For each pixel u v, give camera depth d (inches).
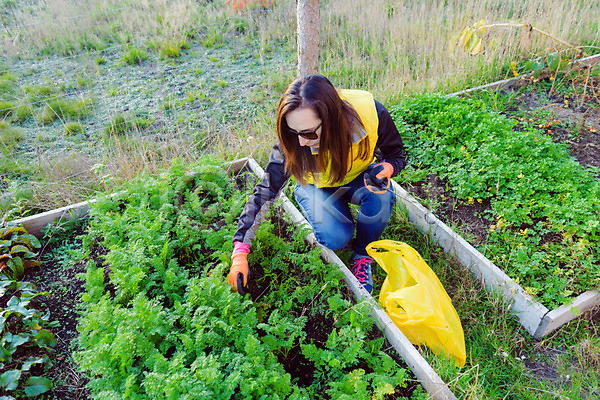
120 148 168.6
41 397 91.9
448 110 171.0
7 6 326.0
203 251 122.8
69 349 101.6
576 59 217.5
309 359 99.7
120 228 119.9
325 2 298.4
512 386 101.0
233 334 93.3
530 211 136.5
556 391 100.1
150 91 225.1
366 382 86.2
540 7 235.0
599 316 115.6
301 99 81.9
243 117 199.6
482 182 147.0
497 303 118.1
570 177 142.6
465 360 105.5
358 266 122.8
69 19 289.0
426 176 158.2
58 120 203.6
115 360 88.0
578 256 120.0
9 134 188.1
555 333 112.6
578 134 172.2
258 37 276.8
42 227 135.3
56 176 161.5
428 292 104.8
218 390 81.8
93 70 247.9
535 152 149.3
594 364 106.4
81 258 123.6
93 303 101.0
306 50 154.8
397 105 183.8
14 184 147.3
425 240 139.8
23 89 219.0
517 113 186.2
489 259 127.0
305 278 117.2
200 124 196.7
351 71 223.8
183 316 97.3
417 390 93.7
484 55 212.7
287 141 91.0
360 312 102.4
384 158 113.0
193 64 252.7
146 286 105.0
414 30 248.7
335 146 89.9
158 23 293.6
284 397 85.7
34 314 102.0
